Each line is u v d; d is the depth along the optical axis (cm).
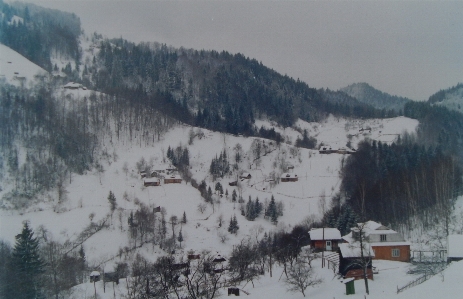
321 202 14475
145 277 6562
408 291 4628
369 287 5806
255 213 14325
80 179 16138
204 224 13275
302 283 6075
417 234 9694
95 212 13000
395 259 7388
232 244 11725
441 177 10600
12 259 7388
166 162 18775
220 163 19450
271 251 9456
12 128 17550
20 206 13350
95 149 18800
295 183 17662
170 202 14738
